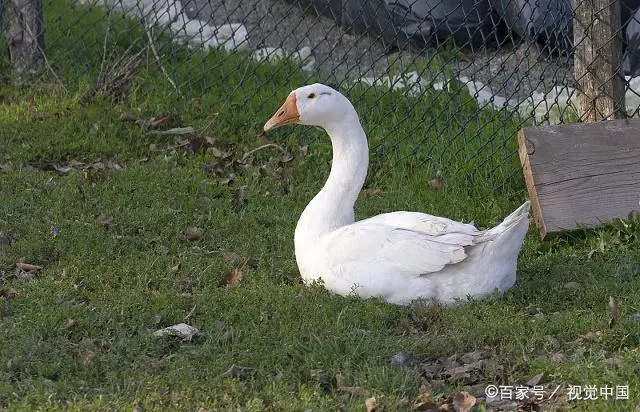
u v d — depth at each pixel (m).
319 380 8.30
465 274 9.61
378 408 7.76
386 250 9.65
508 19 17.00
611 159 11.89
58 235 11.48
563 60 16.48
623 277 10.37
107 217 12.09
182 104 15.46
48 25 18.36
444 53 17.25
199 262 10.90
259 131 14.80
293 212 12.52
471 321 9.21
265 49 17.22
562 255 11.27
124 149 14.26
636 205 11.70
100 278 10.41
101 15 18.86
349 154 10.45
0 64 16.81
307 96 10.41
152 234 11.77
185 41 17.31
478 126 13.95
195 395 8.00
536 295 9.90
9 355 8.59
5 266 10.80
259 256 11.24
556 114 14.75
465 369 8.46
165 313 9.52
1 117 15.02
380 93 15.46
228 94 15.66
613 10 12.37
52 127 14.64
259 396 8.03
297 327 9.16
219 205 12.67
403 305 9.71
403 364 8.59
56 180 13.23
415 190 13.19
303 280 10.38
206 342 8.92
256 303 9.73
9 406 7.74
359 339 8.90
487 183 13.14
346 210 10.41
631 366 8.29
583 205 11.72
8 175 13.16
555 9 16.08
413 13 17.17
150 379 8.22
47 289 9.96
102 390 8.13
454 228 9.74
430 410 7.79
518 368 8.56
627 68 15.73
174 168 13.68
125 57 16.75
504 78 15.65
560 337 9.05
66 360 8.58
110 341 8.97
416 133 14.39
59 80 15.98
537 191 11.77
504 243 9.56
